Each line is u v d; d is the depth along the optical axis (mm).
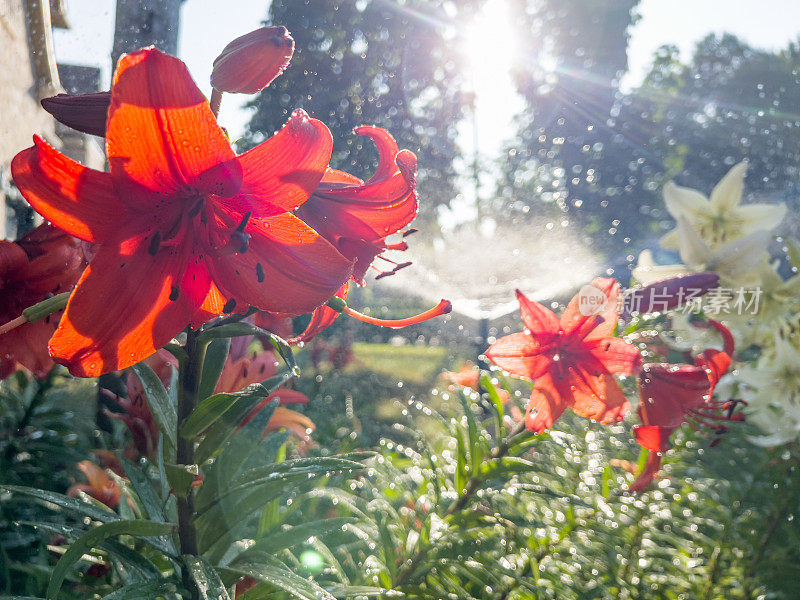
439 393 3037
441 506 1877
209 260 908
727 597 2172
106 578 1590
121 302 849
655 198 18734
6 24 2404
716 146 19547
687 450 2180
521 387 2445
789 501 2301
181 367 1046
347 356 5438
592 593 1925
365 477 2391
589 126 18844
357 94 2639
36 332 1276
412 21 6883
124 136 784
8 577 1668
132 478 1330
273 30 947
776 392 1841
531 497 2066
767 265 1759
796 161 10242
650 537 2178
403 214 1124
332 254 915
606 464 2074
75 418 2395
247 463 1414
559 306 3045
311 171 866
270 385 1204
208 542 1166
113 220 835
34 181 797
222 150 826
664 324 1927
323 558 1632
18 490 1048
